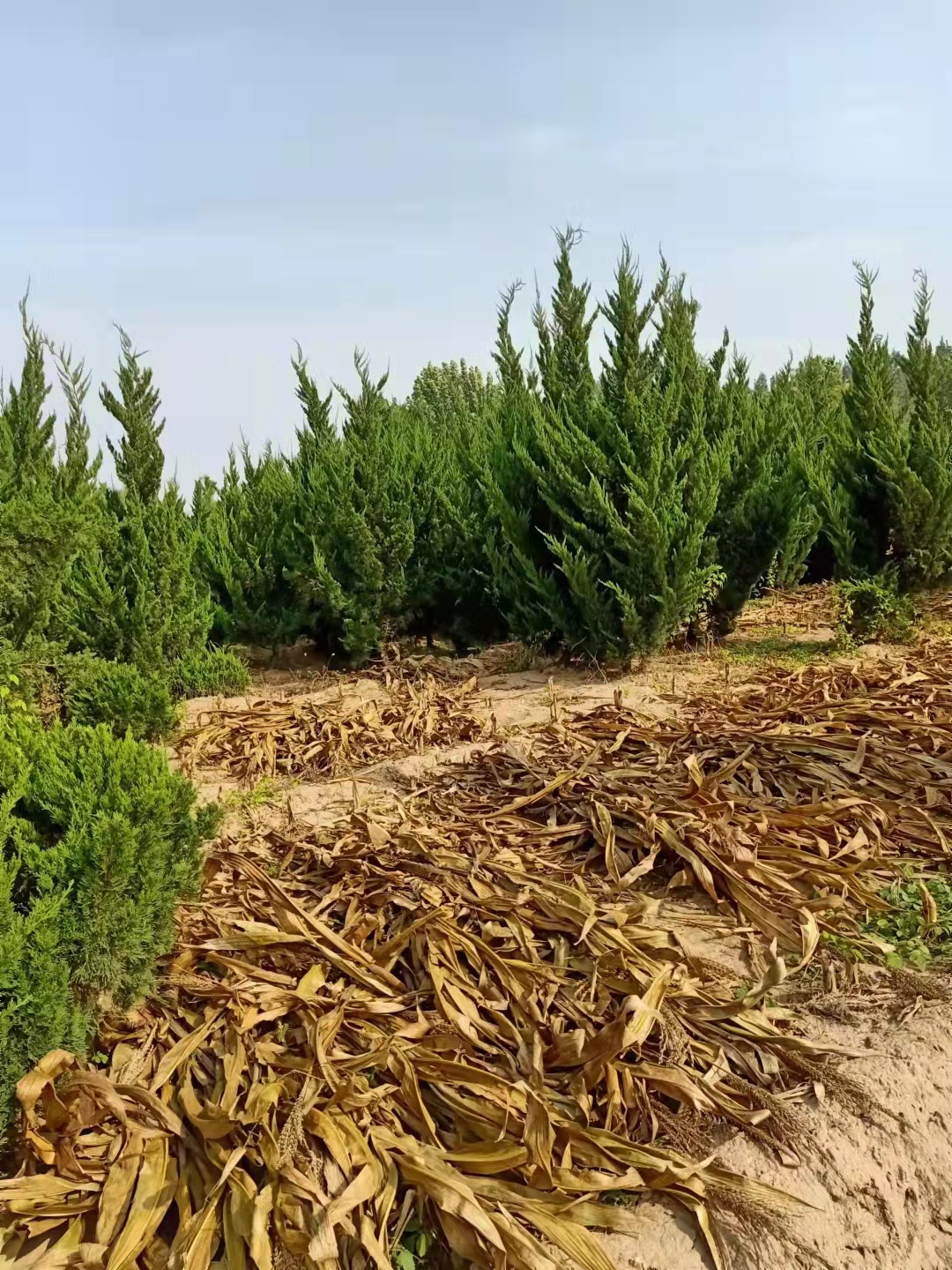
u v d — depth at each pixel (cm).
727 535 960
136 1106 283
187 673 847
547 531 927
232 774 636
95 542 751
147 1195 261
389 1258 253
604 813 480
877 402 1028
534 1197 264
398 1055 305
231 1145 277
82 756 332
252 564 1012
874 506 1045
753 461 956
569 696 788
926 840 479
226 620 996
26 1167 270
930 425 1023
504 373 1070
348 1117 281
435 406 2216
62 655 651
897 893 436
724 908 427
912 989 366
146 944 322
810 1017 356
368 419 979
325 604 970
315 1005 330
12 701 511
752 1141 293
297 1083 295
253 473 1209
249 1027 318
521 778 564
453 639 1042
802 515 1118
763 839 473
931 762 545
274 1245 250
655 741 599
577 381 966
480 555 1002
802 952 387
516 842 475
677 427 930
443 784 571
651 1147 280
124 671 675
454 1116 292
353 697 823
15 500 593
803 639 992
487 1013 340
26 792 320
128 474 827
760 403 1292
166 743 684
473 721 695
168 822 332
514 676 895
